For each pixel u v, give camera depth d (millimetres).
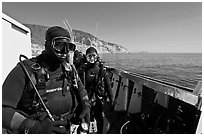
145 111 2578
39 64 1267
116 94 3818
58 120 1186
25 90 1171
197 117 1490
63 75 1342
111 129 2734
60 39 1197
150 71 57031
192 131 1539
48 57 1272
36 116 1174
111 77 4734
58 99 1268
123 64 80875
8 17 2822
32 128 1039
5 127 1057
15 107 1110
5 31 2688
